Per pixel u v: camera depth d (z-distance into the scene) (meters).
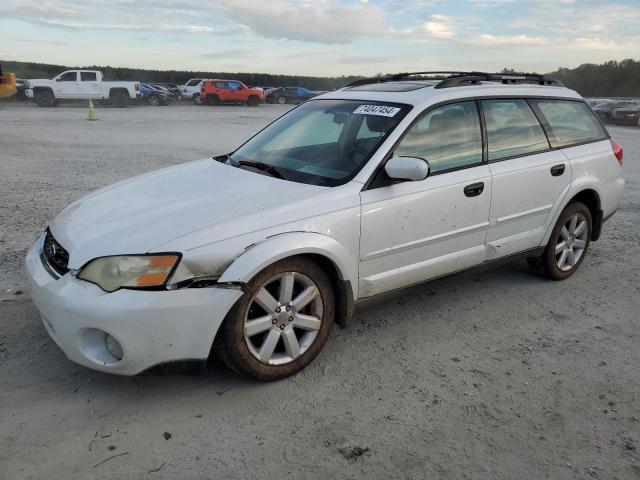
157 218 3.11
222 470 2.54
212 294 2.88
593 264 5.46
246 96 40.44
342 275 3.38
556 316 4.26
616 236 6.44
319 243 3.20
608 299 4.61
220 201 3.28
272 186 3.50
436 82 4.31
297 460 2.62
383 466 2.60
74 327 2.82
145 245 2.86
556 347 3.78
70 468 2.51
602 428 2.91
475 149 4.10
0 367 3.28
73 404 2.97
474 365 3.52
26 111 27.67
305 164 3.81
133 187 3.76
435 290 4.70
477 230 4.09
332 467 2.58
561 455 2.70
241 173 3.82
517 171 4.29
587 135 5.08
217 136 17.00
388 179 3.57
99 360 2.86
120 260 2.82
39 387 3.11
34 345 3.54
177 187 3.63
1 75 17.20
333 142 3.94
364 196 3.45
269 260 2.99
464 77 4.31
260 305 3.09
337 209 3.32
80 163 10.77
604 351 3.74
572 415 3.02
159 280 2.79
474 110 4.16
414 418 2.96
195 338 2.88
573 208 4.85
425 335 3.90
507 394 3.21
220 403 3.04
